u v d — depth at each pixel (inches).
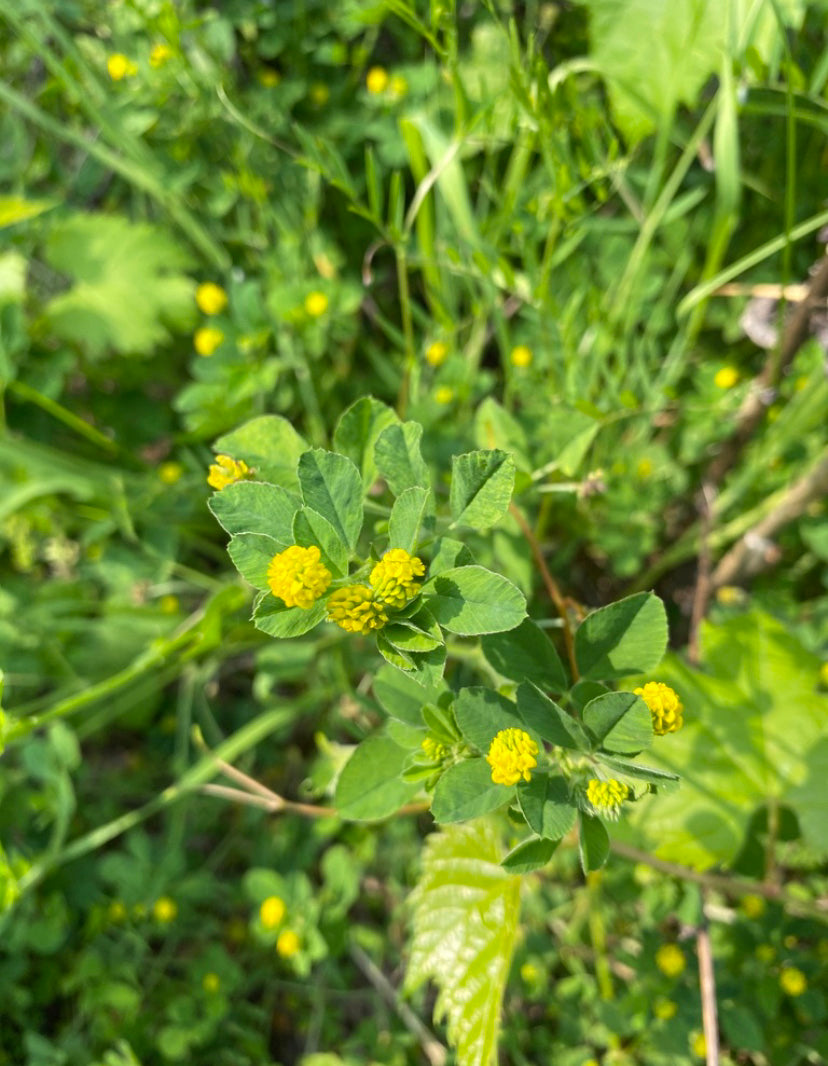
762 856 6.0
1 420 8.9
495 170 9.2
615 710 3.7
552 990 8.0
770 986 6.6
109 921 8.5
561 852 7.8
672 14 6.7
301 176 9.5
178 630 8.8
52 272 10.7
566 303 8.6
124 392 10.4
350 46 10.1
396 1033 8.3
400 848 8.7
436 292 7.9
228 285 9.9
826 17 7.5
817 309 7.7
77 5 8.8
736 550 8.8
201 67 8.7
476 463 3.9
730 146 6.4
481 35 9.0
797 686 6.1
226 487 3.8
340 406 9.8
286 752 10.1
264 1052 8.4
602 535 8.7
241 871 9.9
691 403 8.1
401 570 3.4
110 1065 7.3
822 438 8.3
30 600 9.6
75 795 9.6
